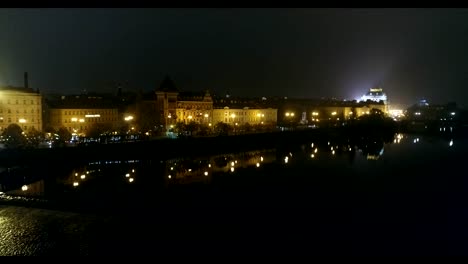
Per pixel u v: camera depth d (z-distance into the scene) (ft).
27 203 305.94
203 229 260.01
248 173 472.44
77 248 232.12
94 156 530.68
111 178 429.79
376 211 310.86
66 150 502.79
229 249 229.45
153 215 287.48
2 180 403.34
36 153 475.31
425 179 439.63
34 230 258.37
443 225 276.62
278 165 536.01
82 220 274.77
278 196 354.54
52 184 395.96
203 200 336.08
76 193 356.59
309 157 615.98
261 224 272.51
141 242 238.68
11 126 548.72
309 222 280.51
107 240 241.76
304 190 381.19
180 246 232.94
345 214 299.99
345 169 504.43
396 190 384.88
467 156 621.72
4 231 256.73
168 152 619.67
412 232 262.26
